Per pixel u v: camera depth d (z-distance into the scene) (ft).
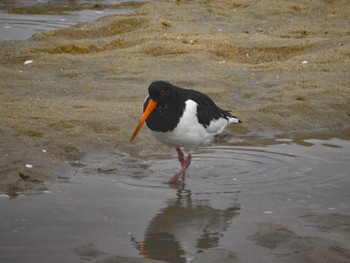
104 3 100.12
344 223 30.94
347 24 77.15
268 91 53.88
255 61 63.57
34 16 88.84
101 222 31.04
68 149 40.45
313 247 28.09
